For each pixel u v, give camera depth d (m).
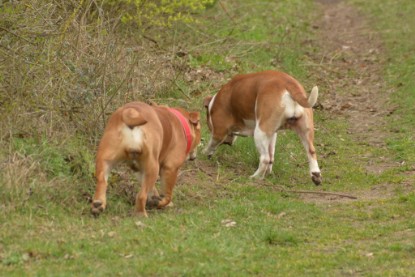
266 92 13.60
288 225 11.36
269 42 24.97
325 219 11.73
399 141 16.97
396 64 24.52
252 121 14.27
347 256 9.83
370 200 12.90
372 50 26.78
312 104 13.23
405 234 10.88
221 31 24.02
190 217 11.24
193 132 12.43
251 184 13.70
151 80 16.61
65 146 12.19
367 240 10.67
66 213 10.90
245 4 28.55
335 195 13.26
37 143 12.05
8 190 10.68
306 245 10.41
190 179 13.52
